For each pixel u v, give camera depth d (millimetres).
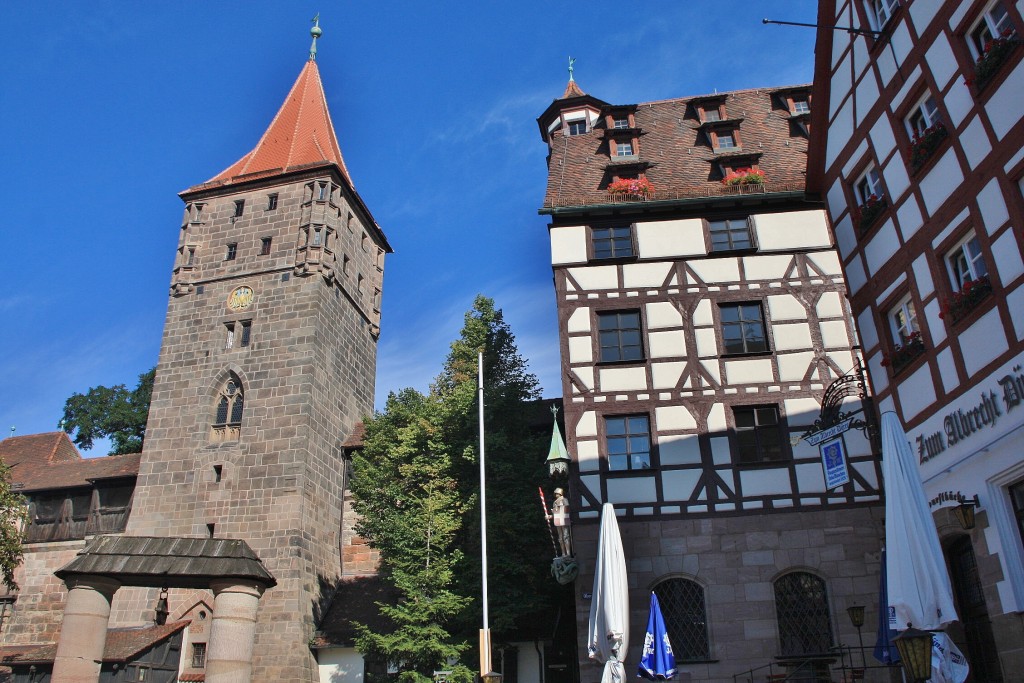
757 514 20016
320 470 32906
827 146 21016
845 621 18953
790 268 22594
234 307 35625
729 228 23406
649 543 19984
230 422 33594
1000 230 14242
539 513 25812
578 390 21609
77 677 15688
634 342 22250
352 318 38094
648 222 23500
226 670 16391
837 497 19984
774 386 21328
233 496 31750
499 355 31797
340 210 37906
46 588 35656
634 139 28000
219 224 37812
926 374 16391
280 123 41812
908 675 10984
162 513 32344
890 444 12938
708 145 27594
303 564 30141
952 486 15359
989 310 14445
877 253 18375
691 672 18766
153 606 30719
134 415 50062
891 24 17578
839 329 21844
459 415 28453
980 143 14797
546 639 26500
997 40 14172
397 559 26000
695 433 20953
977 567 14555
